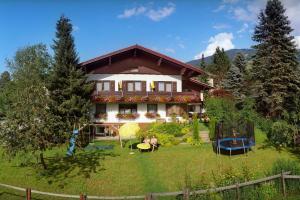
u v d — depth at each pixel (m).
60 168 22.64
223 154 25.52
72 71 33.41
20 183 20.34
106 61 37.28
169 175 21.42
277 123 26.14
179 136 31.70
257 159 24.23
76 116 31.75
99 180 20.61
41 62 57.81
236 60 56.19
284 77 37.22
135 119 36.97
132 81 37.81
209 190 15.55
